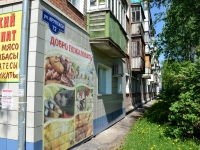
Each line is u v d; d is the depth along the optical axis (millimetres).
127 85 13273
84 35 6082
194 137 5969
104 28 6289
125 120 10406
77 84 5566
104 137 6766
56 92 4523
